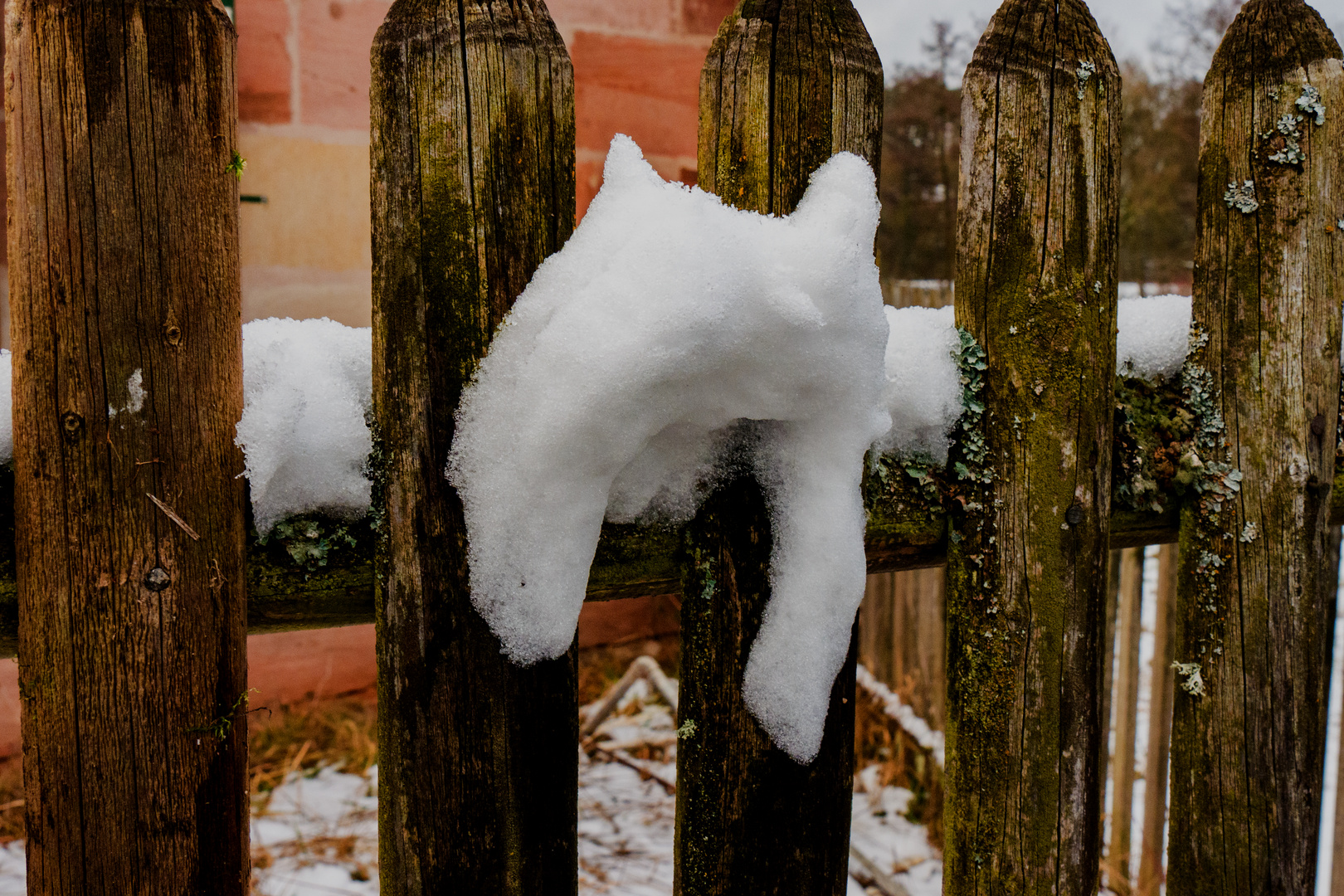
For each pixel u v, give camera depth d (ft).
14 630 3.27
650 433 3.41
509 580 3.38
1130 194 36.32
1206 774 4.88
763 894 4.01
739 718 3.89
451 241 3.32
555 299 3.31
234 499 3.26
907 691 9.91
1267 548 4.66
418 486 3.37
